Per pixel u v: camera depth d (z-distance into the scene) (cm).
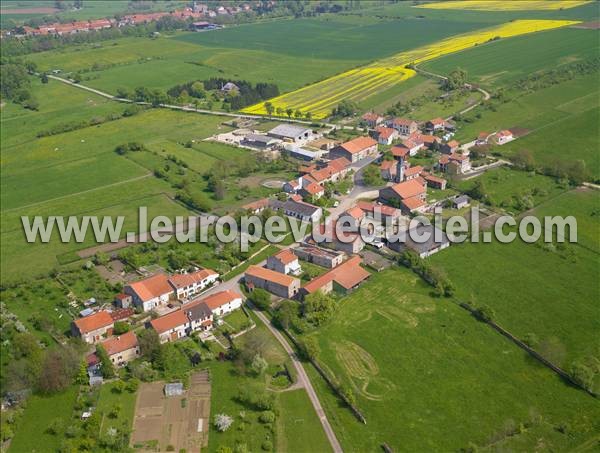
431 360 17700
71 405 16462
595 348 17738
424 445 14812
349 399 16112
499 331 18762
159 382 17188
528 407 15838
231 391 16738
